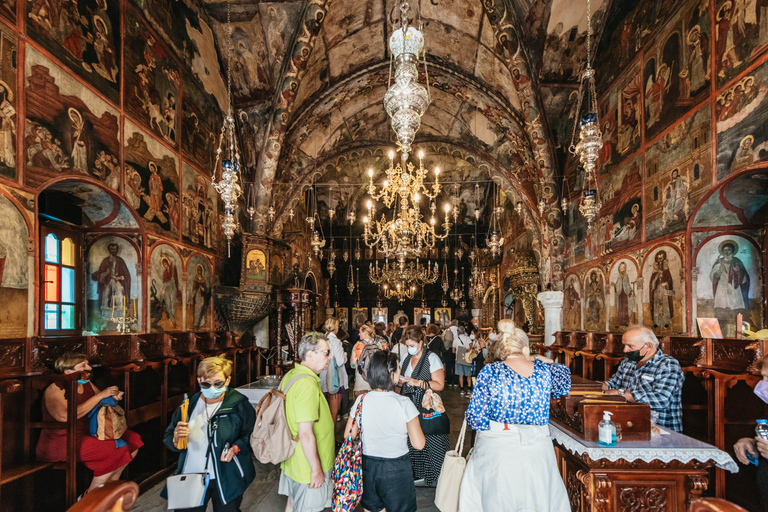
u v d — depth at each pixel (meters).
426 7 10.78
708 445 3.11
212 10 9.81
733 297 6.41
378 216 23.47
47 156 5.12
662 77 7.46
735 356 4.77
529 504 2.90
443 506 3.46
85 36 5.88
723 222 6.48
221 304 10.01
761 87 5.23
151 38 7.60
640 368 4.08
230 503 3.21
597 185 10.05
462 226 23.56
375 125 14.89
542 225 12.39
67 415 4.23
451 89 12.88
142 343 6.19
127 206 6.77
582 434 3.34
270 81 11.08
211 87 10.11
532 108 11.16
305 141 13.53
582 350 8.48
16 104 4.69
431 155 20.06
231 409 3.34
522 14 10.05
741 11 5.57
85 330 7.06
